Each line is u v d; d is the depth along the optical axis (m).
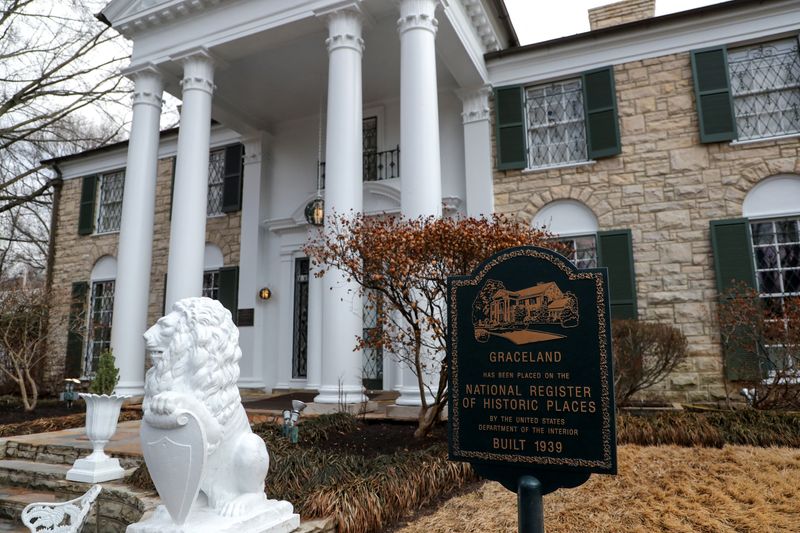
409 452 5.23
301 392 11.28
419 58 8.02
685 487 4.57
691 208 9.48
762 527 3.83
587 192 10.16
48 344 13.58
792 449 5.63
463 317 2.90
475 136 10.93
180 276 9.12
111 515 4.68
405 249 5.46
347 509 3.91
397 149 11.84
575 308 2.67
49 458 6.48
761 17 9.51
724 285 8.93
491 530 3.91
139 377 9.86
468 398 2.82
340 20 8.57
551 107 10.88
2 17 15.18
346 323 7.63
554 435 2.61
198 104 9.75
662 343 7.64
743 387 8.52
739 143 9.33
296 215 12.20
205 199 9.61
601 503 4.34
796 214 8.90
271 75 11.27
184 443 2.86
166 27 10.21
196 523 2.93
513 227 6.07
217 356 3.13
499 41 11.59
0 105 15.98
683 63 9.89
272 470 4.49
